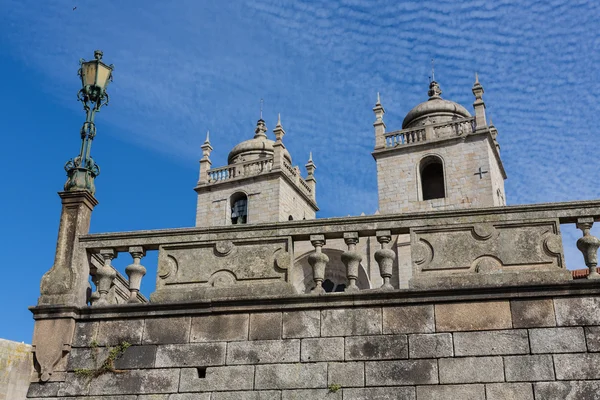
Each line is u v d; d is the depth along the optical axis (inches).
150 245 544.7
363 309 483.8
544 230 490.3
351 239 515.8
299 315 490.9
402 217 511.8
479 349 455.8
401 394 453.7
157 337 504.7
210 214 2102.6
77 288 533.0
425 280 487.2
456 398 446.0
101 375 501.4
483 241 494.6
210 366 488.1
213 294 515.8
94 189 581.6
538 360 445.7
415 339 467.2
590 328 447.8
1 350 732.7
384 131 1941.4
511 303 464.4
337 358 472.1
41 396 500.4
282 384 472.4
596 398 429.7
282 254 520.7
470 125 1846.7
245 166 2134.6
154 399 485.7
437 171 1916.8
